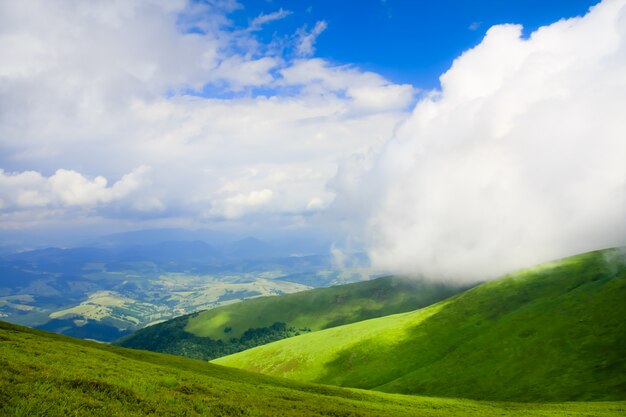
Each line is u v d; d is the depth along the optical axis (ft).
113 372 125.08
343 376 645.10
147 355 277.85
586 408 277.23
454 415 216.54
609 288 541.34
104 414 73.20
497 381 444.14
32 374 89.86
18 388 76.23
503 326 575.38
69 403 73.87
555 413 250.98
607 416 235.61
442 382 491.72
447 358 555.69
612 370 374.02
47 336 245.86
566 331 484.33
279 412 118.11
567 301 564.71
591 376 379.35
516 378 435.12
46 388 80.18
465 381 472.03
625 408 267.18
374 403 232.73
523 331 534.37
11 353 119.96
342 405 184.44
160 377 140.05
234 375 267.80
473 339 581.94
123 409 79.41
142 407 84.74
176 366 255.09
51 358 128.98
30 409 66.03
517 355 482.28
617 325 447.83
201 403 99.66
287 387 259.39
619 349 404.57
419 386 504.02
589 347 432.66
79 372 108.37
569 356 432.25
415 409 227.61
